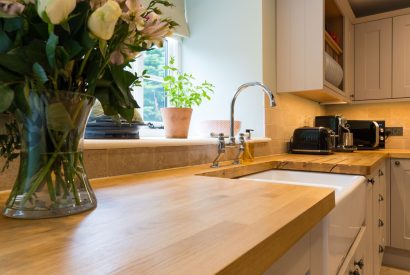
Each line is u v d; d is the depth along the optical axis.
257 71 1.99
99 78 0.60
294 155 2.12
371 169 1.51
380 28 2.74
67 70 0.54
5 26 0.51
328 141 2.15
